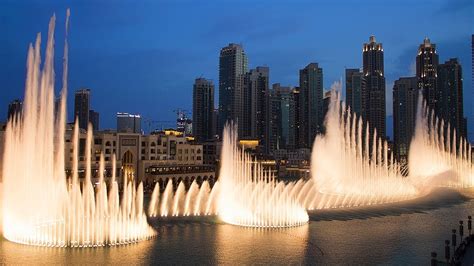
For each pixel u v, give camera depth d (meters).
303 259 59.94
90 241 67.88
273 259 59.75
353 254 62.62
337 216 94.94
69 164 153.38
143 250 63.66
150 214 96.44
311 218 92.19
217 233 76.19
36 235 70.25
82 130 164.00
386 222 87.81
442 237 74.00
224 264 57.06
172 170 174.88
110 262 57.28
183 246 66.38
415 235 75.50
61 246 65.00
